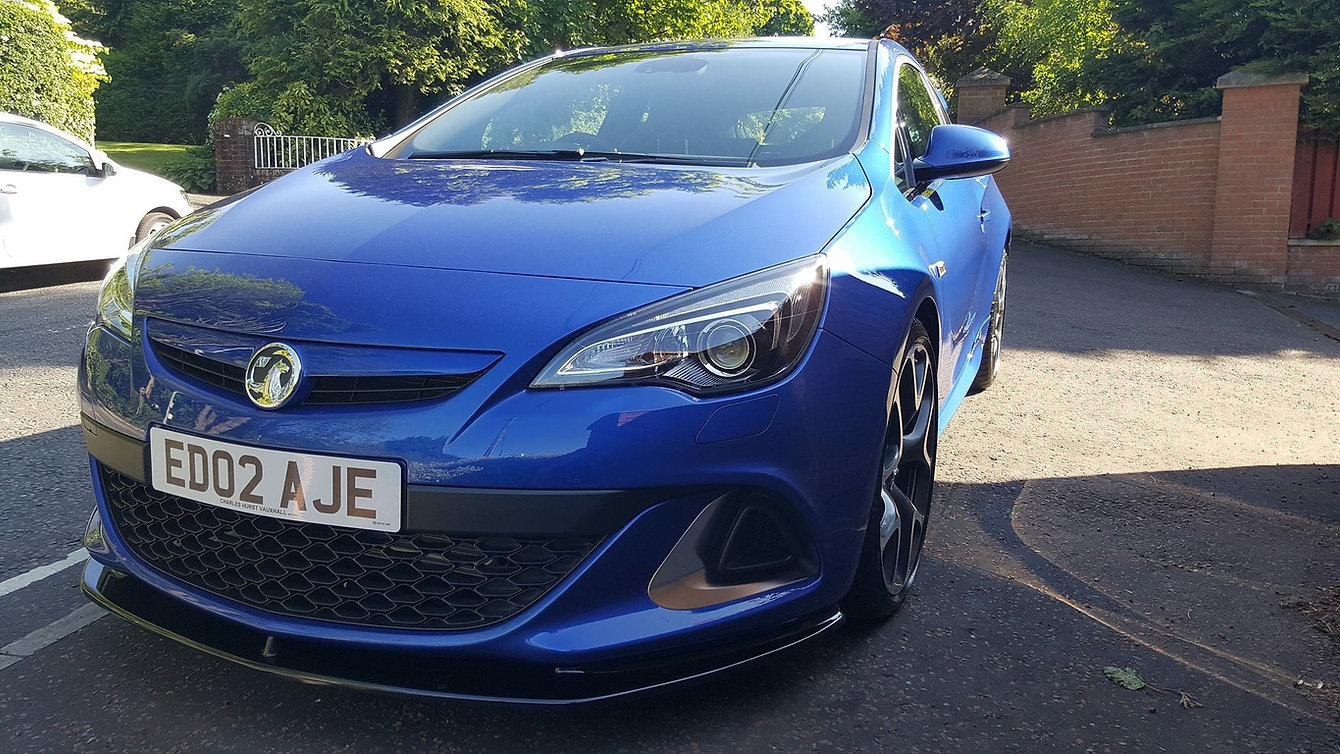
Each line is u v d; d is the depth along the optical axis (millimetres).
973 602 2584
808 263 1953
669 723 1964
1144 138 10711
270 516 1802
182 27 30359
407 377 1758
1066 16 14742
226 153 15453
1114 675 2234
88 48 13844
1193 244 10391
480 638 1748
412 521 1730
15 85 11703
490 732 1917
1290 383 5750
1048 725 2020
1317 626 2535
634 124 2865
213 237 2207
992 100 15352
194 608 1904
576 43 18469
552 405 1729
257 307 1898
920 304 2406
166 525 1975
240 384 1849
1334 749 1978
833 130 2748
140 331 2006
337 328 1813
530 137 2885
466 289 1847
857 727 1978
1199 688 2199
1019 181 13031
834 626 2033
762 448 1816
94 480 2127
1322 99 9469
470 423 1723
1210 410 4984
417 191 2340
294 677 1791
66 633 2256
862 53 3256
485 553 1765
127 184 7859
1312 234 9969
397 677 1778
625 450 1725
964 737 1962
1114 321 7578
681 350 1770
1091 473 3797
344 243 2045
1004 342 6508
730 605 1823
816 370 1894
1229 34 10250
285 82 16500
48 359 5035
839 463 1952
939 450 4020
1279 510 3451
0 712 1931
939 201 3137
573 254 1926
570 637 1734
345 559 1805
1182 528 3230
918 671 2207
